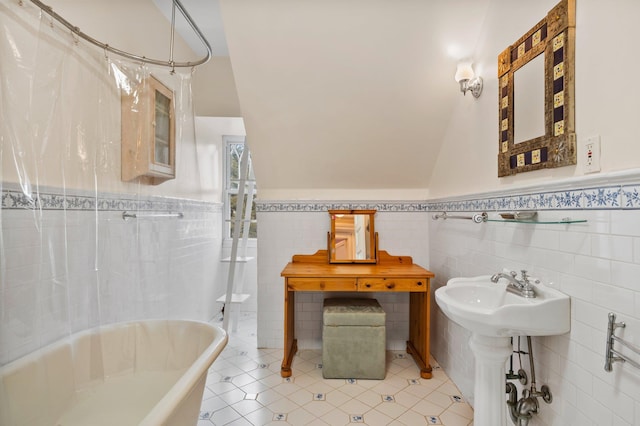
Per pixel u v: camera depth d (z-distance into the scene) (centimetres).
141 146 183
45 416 136
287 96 231
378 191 296
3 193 125
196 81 319
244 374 240
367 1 187
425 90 228
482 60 196
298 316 290
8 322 126
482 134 196
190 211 252
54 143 144
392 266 275
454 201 234
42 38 138
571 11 126
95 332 163
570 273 127
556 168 136
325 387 222
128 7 204
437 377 237
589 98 119
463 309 137
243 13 192
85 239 161
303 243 291
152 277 200
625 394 104
